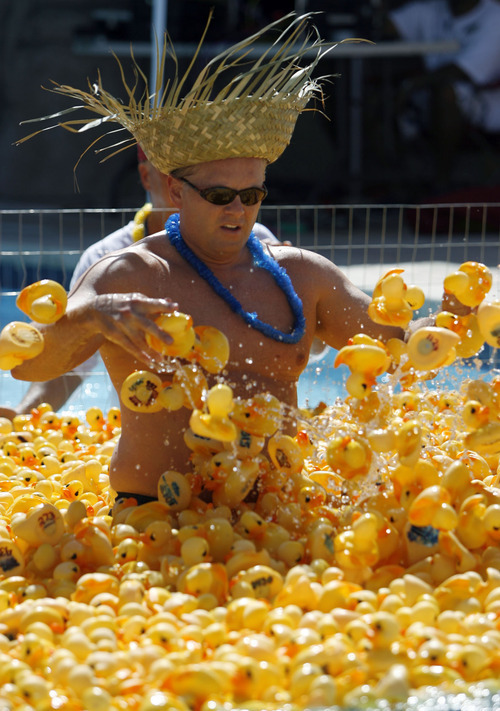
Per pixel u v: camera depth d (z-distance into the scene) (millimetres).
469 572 3396
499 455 4844
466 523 3623
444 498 3475
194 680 2656
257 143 4066
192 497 4070
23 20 27922
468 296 4074
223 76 21953
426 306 9656
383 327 4539
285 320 4363
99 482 4969
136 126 4266
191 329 3613
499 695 2596
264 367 4285
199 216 4160
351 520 3771
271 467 4242
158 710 2561
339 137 27953
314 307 4555
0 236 19781
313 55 22703
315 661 2779
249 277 4363
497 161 26812
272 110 4094
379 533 3596
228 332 4195
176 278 4203
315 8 23438
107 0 27734
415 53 22625
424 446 4418
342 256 16609
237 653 2865
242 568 3484
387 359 3795
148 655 2869
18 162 28594
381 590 3307
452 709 2525
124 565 3672
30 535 3789
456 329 4191
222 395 3471
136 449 4238
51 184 28688
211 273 4234
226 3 23734
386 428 3820
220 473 3910
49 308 3660
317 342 6426
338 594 3238
